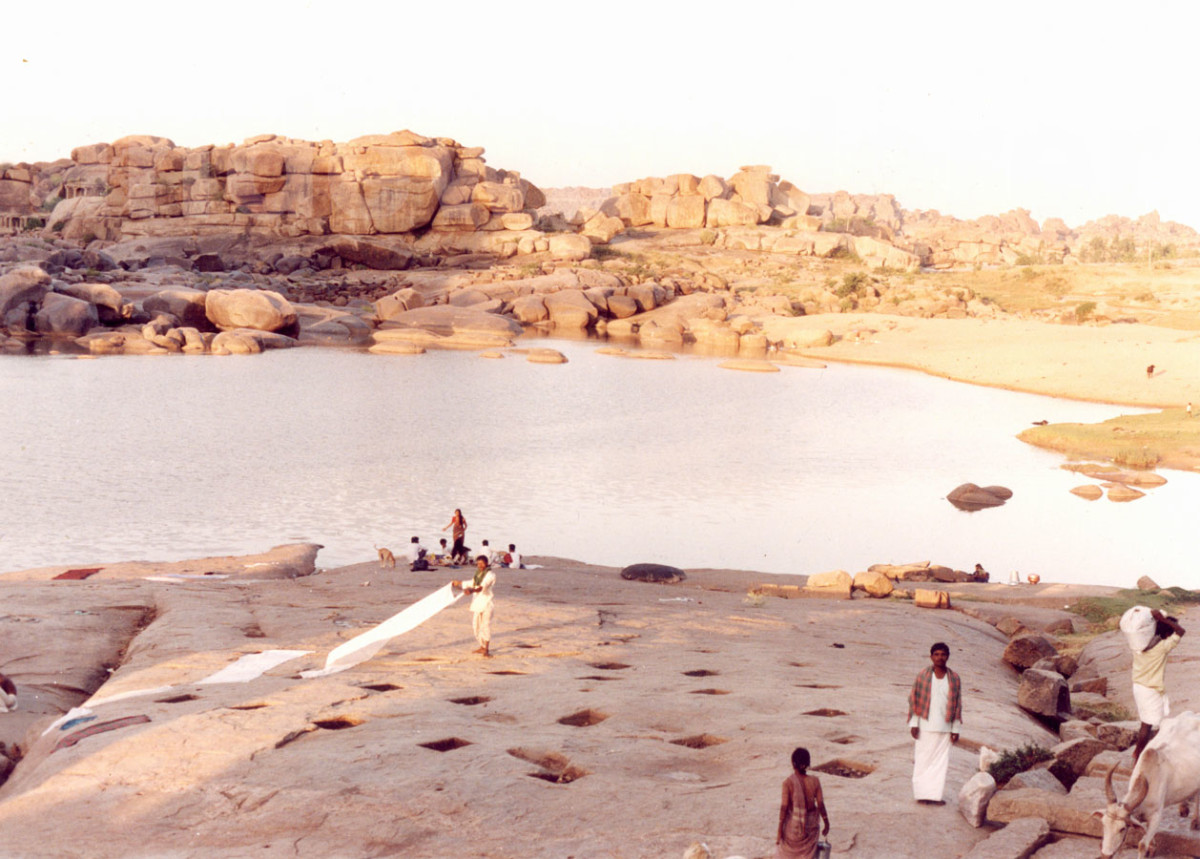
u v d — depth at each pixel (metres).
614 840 8.34
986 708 13.15
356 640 14.76
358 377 81.25
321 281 149.12
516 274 150.88
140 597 20.31
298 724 11.57
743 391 81.06
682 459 53.06
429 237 177.00
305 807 9.16
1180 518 42.28
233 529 35.22
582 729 11.57
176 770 10.16
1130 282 155.75
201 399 66.38
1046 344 101.50
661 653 16.44
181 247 173.12
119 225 188.12
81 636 17.28
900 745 10.92
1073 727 12.59
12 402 61.53
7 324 97.69
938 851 8.06
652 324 128.50
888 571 31.30
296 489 42.19
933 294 141.62
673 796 9.27
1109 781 7.89
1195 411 66.44
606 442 57.12
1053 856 8.07
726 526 39.38
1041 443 60.53
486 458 51.09
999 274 172.50
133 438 52.06
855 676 15.18
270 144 183.62
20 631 17.14
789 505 43.41
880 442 60.25
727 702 12.84
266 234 175.62
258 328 106.56
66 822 9.05
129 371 79.19
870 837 8.27
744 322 126.38
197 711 12.16
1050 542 38.19
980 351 102.75
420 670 14.59
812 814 7.31
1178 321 123.69
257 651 15.48
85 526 34.91
